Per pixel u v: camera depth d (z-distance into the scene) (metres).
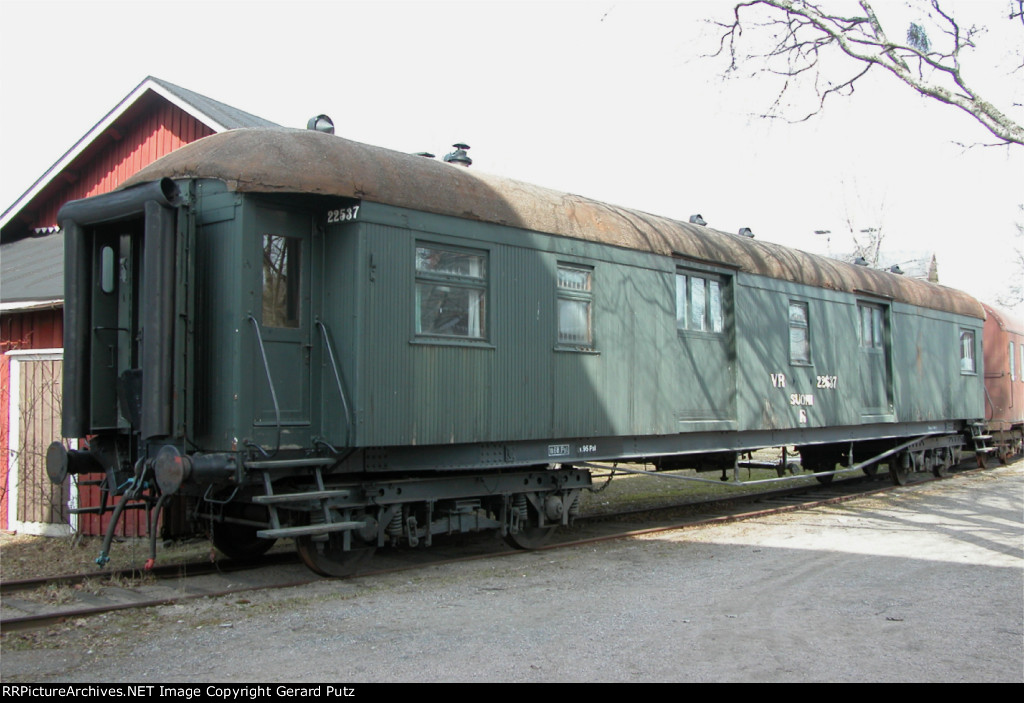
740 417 11.17
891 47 10.55
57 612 6.01
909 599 6.77
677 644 5.43
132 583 7.08
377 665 4.95
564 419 8.80
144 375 6.55
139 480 6.92
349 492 7.14
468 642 5.44
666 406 10.11
